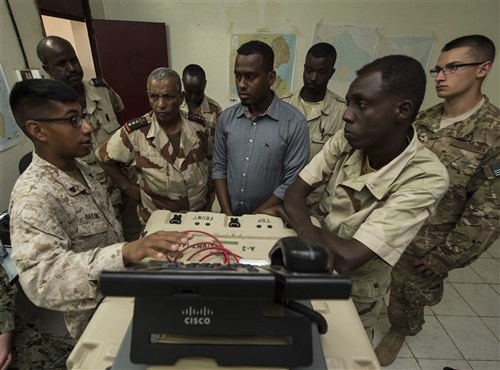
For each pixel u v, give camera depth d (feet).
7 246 4.76
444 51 4.06
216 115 6.72
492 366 4.98
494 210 3.69
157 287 1.28
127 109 10.15
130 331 1.74
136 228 7.34
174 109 4.50
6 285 3.34
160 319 1.50
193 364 1.50
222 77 10.11
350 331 1.90
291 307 1.65
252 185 4.51
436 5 8.69
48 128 2.71
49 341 3.66
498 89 9.34
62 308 2.32
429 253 4.26
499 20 8.70
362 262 2.45
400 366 4.98
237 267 1.76
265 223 3.15
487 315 5.96
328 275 1.28
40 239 2.36
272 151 4.30
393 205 2.45
